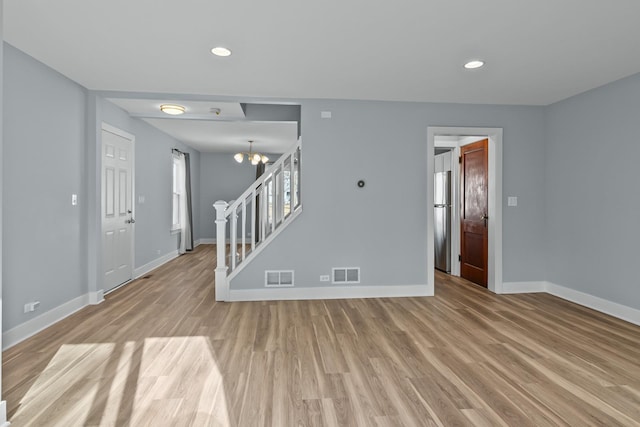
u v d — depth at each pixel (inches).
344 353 112.3
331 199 178.4
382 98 175.3
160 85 156.8
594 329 133.6
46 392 89.0
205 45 116.6
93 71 140.0
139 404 84.0
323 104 177.5
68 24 103.2
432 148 182.2
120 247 199.5
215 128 257.4
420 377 97.0
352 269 179.5
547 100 177.5
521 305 164.9
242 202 177.3
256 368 102.1
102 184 174.9
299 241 177.0
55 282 140.9
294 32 107.5
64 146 146.4
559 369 101.7
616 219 148.5
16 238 120.5
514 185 186.5
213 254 320.5
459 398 86.9
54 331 130.0
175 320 142.9
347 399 86.4
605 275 153.6
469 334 128.5
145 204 235.1
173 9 94.7
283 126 249.8
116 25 103.7
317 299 176.4
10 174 118.0
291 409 82.2
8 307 117.0
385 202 180.9
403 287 181.8
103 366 103.0
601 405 84.1
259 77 145.9
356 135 179.0
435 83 152.9
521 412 81.2
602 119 154.8
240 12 96.2
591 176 160.1
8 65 116.6
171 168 290.5
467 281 215.9
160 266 259.9
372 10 95.0
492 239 189.6
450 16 98.0
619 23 101.4
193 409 82.1
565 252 175.3
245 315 150.0
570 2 90.7
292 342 121.0
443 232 245.1
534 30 105.8
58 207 142.6
